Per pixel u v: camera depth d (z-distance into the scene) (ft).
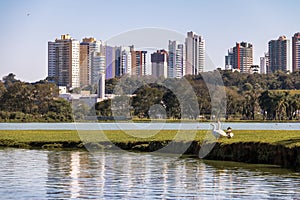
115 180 101.14
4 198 82.84
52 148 183.83
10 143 196.65
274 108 463.42
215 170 115.24
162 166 122.62
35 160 138.00
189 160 136.77
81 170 116.06
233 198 83.10
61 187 92.73
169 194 86.63
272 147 125.08
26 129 298.56
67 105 466.70
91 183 97.50
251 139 139.95
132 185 95.25
